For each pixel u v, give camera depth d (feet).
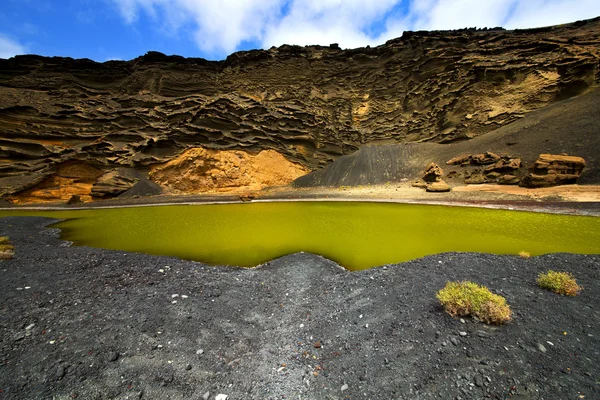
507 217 82.12
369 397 17.19
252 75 267.39
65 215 116.06
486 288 27.12
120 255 46.70
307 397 17.71
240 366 20.67
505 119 179.01
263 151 209.97
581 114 139.44
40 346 20.35
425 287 30.53
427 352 20.26
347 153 238.07
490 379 17.12
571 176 114.01
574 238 56.08
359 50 283.79
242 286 35.73
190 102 220.23
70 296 28.89
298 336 24.88
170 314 26.84
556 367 17.42
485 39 234.58
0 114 178.70
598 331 20.62
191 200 160.04
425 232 66.85
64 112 199.11
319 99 262.26
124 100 223.51
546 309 24.20
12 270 35.94
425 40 253.03
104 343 21.40
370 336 23.29
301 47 280.92
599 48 169.27
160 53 269.23
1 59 230.07
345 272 41.37
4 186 154.71
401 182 176.04
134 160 183.62
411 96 245.04
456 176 156.56
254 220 93.50
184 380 18.66
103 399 16.46
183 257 52.13
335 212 106.73
